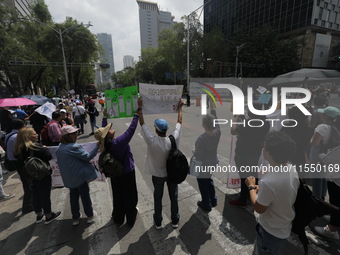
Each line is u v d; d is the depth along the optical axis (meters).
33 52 20.91
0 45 16.17
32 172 2.57
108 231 2.76
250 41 32.25
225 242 2.50
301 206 1.54
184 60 35.09
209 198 3.06
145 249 2.43
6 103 5.54
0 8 16.33
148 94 2.63
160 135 2.51
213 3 51.38
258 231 1.66
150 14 108.69
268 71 30.88
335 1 34.34
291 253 2.29
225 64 30.38
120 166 2.43
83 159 2.63
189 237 2.60
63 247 2.50
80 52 29.38
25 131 2.75
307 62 35.47
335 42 36.47
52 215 3.00
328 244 2.41
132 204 2.76
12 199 3.70
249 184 1.72
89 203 2.86
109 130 2.52
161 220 2.74
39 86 32.38
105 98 2.68
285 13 36.09
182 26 33.38
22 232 2.83
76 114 8.70
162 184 2.65
